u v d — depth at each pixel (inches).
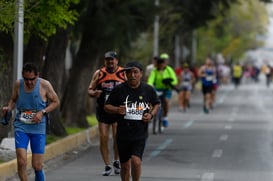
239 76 5014.8
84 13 1577.3
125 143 804.6
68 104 1649.9
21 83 831.7
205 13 2691.9
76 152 1302.9
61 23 1166.3
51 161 1168.8
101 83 1015.6
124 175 821.2
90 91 1013.8
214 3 2642.7
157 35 2815.0
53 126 1381.6
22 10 1064.8
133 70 804.6
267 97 3742.6
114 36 1611.7
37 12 1134.4
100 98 1015.6
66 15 1155.3
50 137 1353.3
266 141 1519.4
